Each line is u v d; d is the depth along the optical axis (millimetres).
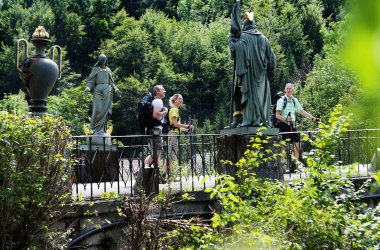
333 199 7852
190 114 70188
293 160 8055
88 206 8516
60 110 56656
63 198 8234
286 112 12617
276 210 7168
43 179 7617
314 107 21766
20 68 9539
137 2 90562
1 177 7418
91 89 15312
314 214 7121
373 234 7145
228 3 90250
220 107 68438
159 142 10633
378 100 916
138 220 7590
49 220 8016
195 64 74438
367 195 10422
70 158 8328
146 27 78562
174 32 78125
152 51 74188
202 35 78562
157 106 10820
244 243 6785
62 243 8125
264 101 10242
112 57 72688
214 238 7211
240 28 10414
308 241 7086
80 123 56719
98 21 79062
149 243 7547
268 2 71312
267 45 10367
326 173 7418
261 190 7773
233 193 7945
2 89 66375
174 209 9305
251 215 7188
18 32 71750
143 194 7777
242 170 8211
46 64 9336
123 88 64812
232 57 10438
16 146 7574
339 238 7062
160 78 70562
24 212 7551
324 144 7602
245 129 10070
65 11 77438
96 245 8594
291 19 66812
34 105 9375
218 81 72312
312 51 65562
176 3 93250
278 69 61094
